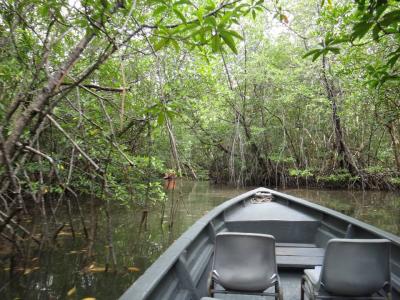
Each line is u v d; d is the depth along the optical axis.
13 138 2.46
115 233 6.73
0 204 4.90
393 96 10.38
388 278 2.50
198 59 8.45
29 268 4.66
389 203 13.36
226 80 17.77
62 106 5.51
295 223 4.98
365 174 17.62
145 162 6.25
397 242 2.92
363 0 2.01
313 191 17.83
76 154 5.39
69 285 4.23
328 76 14.87
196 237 3.34
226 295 3.39
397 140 14.49
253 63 16.44
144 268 4.83
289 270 4.07
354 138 18.52
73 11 3.05
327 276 2.53
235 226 5.04
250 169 20.06
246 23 16.97
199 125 13.53
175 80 6.77
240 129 19.36
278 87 17.30
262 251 2.63
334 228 4.54
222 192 16.31
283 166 19.56
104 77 5.52
